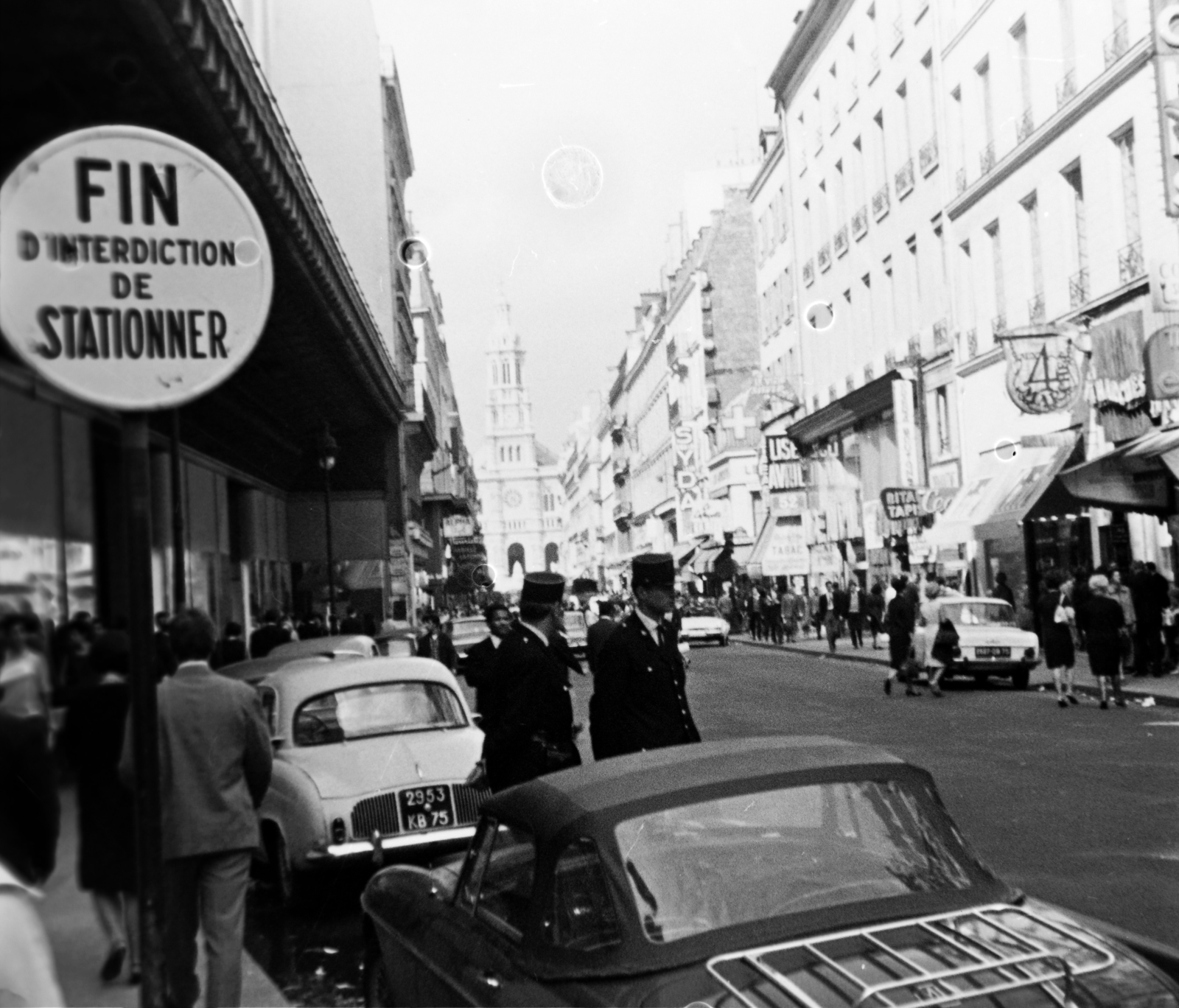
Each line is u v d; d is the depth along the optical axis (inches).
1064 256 1100.5
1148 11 936.9
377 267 1678.2
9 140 360.5
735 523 2433.6
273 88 1209.4
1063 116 1073.5
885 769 155.3
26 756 210.1
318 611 1422.2
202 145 430.6
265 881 386.9
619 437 4741.6
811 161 1900.8
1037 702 768.9
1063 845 352.8
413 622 1568.7
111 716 257.4
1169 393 835.4
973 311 1321.4
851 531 1744.6
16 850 207.8
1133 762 498.3
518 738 273.4
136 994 226.8
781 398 1891.0
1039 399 1002.1
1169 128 844.6
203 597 927.0
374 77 1644.9
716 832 144.5
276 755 365.4
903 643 885.2
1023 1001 119.0
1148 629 841.5
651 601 256.8
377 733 376.8
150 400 124.3
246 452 1048.2
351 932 311.3
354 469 1459.2
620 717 254.7
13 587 423.5
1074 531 1094.4
